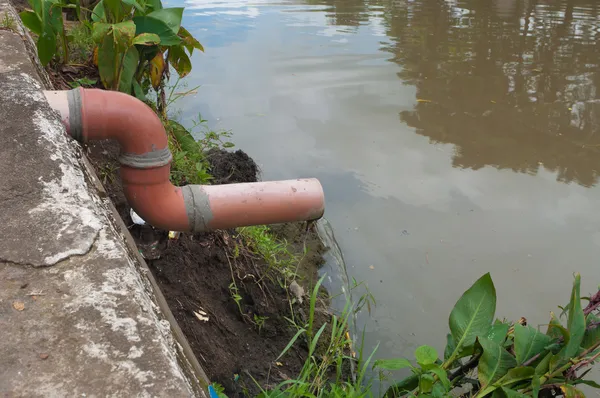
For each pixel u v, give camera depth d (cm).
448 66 752
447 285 377
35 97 227
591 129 588
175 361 134
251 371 302
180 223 260
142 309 141
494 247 411
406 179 495
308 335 326
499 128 588
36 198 172
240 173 475
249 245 383
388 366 251
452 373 269
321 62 755
